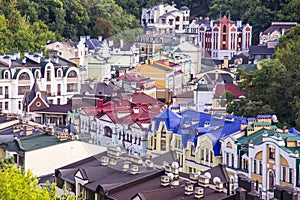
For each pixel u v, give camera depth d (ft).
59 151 244.42
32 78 491.31
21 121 314.14
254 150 261.65
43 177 237.25
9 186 166.50
